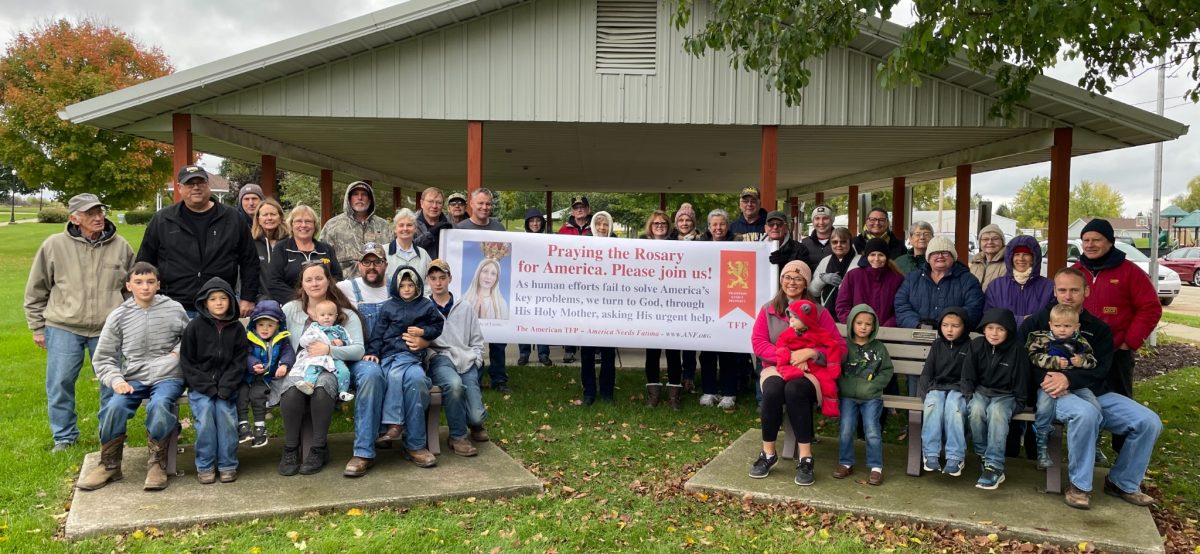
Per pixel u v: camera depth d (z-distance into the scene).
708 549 3.76
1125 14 4.70
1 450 4.99
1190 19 5.59
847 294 5.71
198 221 5.03
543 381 7.36
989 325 4.35
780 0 5.98
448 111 8.54
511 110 8.55
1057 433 4.35
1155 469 5.04
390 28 7.99
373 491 4.28
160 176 25.64
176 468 4.59
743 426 5.91
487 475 4.60
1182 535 3.96
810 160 14.65
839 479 4.65
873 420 4.60
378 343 4.86
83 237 5.05
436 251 6.41
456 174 18.97
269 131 10.80
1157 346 10.80
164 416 4.23
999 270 5.66
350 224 6.15
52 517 3.95
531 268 6.23
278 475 4.53
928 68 5.66
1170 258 26.61
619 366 8.20
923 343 5.04
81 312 5.01
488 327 6.23
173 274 4.97
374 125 10.12
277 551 3.58
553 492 4.47
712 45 6.59
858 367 4.66
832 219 6.46
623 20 8.59
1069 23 4.43
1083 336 4.40
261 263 5.94
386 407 4.71
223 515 3.89
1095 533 3.83
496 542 3.78
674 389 6.38
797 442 4.61
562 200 54.62
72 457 4.87
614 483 4.65
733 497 4.43
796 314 4.61
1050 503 4.25
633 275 6.16
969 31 4.98
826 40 6.02
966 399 4.48
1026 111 8.86
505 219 55.00
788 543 3.83
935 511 4.12
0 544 3.58
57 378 5.01
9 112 23.83
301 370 4.51
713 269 6.12
